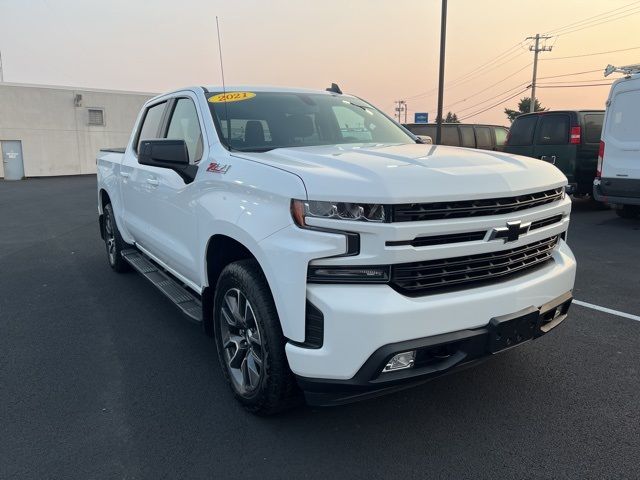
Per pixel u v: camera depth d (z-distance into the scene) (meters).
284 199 2.60
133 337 4.41
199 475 2.60
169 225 4.12
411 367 2.54
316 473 2.61
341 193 2.43
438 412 3.14
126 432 2.98
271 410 2.95
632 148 8.83
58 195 18.97
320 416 3.12
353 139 4.10
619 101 8.98
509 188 2.71
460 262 2.62
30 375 3.71
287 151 3.24
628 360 3.82
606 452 2.73
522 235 2.83
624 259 6.91
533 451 2.75
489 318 2.66
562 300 3.09
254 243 2.73
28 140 31.16
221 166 3.27
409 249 2.44
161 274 4.75
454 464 2.65
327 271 2.47
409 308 2.43
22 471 2.64
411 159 2.88
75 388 3.52
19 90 30.56
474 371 3.66
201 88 4.08
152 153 3.56
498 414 3.11
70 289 5.85
